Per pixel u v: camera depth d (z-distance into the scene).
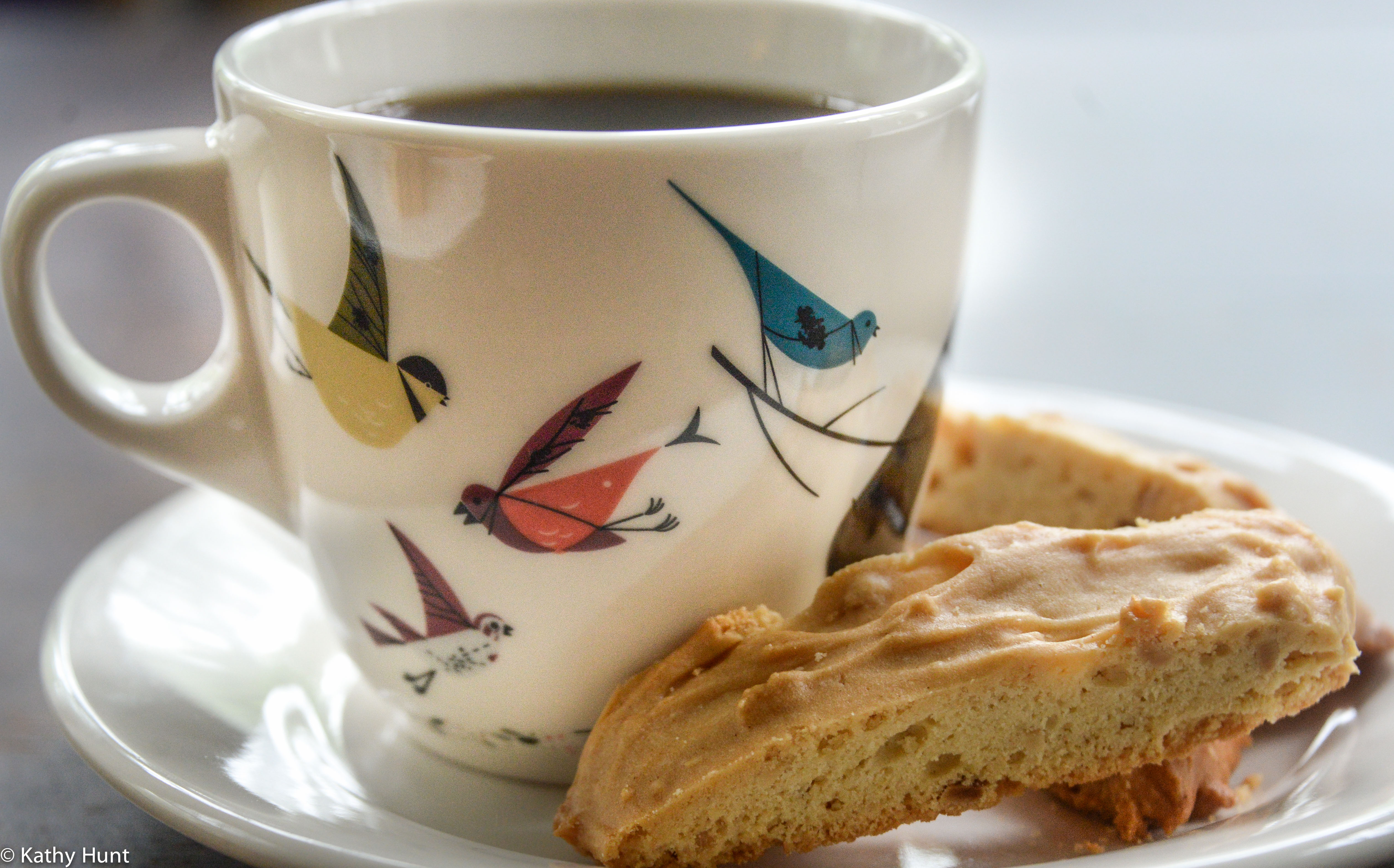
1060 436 0.34
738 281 0.28
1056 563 0.29
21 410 0.46
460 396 0.28
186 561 0.34
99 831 0.31
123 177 0.30
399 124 0.27
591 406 0.28
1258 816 0.29
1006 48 0.83
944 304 0.30
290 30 0.32
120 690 0.31
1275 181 0.67
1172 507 0.33
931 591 0.29
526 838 0.30
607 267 0.27
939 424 0.32
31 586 0.38
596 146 0.27
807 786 0.28
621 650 0.30
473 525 0.29
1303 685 0.28
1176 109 0.76
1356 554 0.33
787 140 0.27
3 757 0.33
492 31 0.34
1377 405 0.47
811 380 0.29
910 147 0.28
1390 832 0.27
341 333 0.28
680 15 0.34
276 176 0.28
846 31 0.33
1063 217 0.65
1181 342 0.53
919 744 0.28
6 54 0.72
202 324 0.51
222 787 0.29
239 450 0.31
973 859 0.29
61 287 0.54
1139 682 0.28
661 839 0.28
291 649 0.33
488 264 0.27
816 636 0.28
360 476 0.29
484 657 0.30
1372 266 0.59
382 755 0.32
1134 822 0.29
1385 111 0.75
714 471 0.29
